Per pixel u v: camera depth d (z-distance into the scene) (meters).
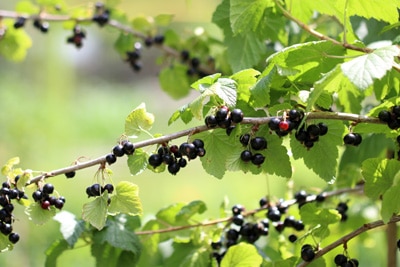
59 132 5.68
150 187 4.81
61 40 6.12
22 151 4.90
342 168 1.95
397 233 2.00
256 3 1.71
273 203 1.85
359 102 1.74
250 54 1.81
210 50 2.23
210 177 4.91
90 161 1.58
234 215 1.81
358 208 2.08
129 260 1.80
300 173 3.60
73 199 4.43
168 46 2.25
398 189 1.55
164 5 5.30
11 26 2.18
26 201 1.63
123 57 2.28
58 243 1.81
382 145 1.87
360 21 1.82
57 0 2.17
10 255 3.47
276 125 1.55
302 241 1.68
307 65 1.63
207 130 1.60
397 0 1.61
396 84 1.70
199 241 1.79
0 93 5.22
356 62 1.49
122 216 1.82
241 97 1.62
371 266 2.88
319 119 1.59
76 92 7.58
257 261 1.68
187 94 2.22
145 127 1.58
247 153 1.58
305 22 1.72
